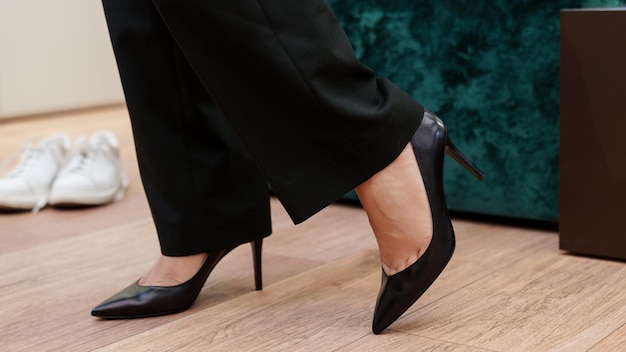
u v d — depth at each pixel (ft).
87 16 11.95
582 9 4.48
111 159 6.99
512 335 3.60
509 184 5.27
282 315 4.04
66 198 6.58
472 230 5.41
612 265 4.54
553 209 5.14
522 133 5.15
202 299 4.35
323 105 3.33
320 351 3.56
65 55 11.75
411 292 3.62
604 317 3.76
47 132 10.39
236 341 3.74
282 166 3.46
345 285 4.46
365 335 3.71
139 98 3.89
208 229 4.11
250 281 4.62
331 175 3.46
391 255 3.67
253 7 3.22
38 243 5.70
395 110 3.46
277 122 3.41
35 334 3.99
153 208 4.10
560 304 3.96
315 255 5.08
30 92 11.39
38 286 4.75
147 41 3.81
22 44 11.25
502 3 5.04
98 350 3.73
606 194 4.56
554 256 4.75
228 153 4.10
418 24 5.39
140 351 3.69
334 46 3.34
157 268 4.17
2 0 11.00
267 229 4.34
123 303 4.08
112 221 6.23
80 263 5.18
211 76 3.39
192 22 3.31
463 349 3.48
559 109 4.81
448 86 5.36
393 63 5.56
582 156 4.60
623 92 4.41
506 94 5.15
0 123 11.37
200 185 4.04
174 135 3.96
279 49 3.26
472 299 4.09
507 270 4.53
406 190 3.56
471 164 3.83
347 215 6.03
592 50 4.47
